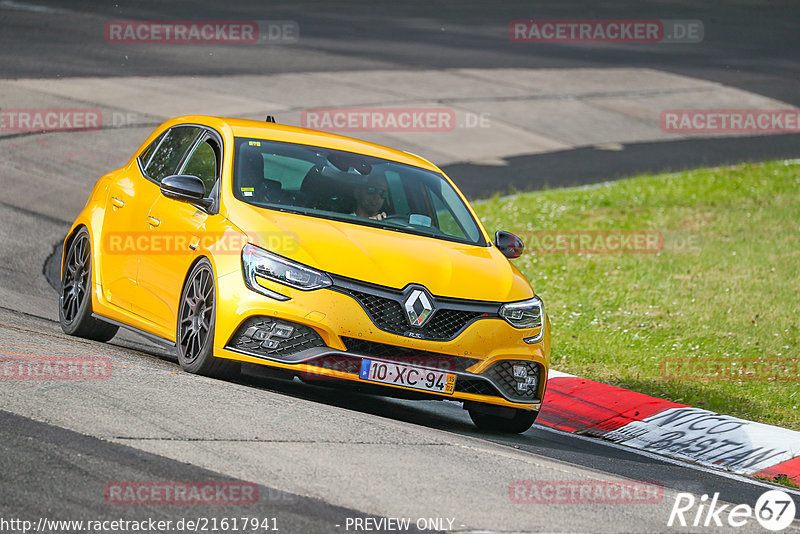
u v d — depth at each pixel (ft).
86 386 73.56
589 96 329.52
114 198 103.35
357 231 86.99
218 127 97.86
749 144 290.56
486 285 86.02
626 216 206.49
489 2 540.93
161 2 431.02
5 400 68.08
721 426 99.04
